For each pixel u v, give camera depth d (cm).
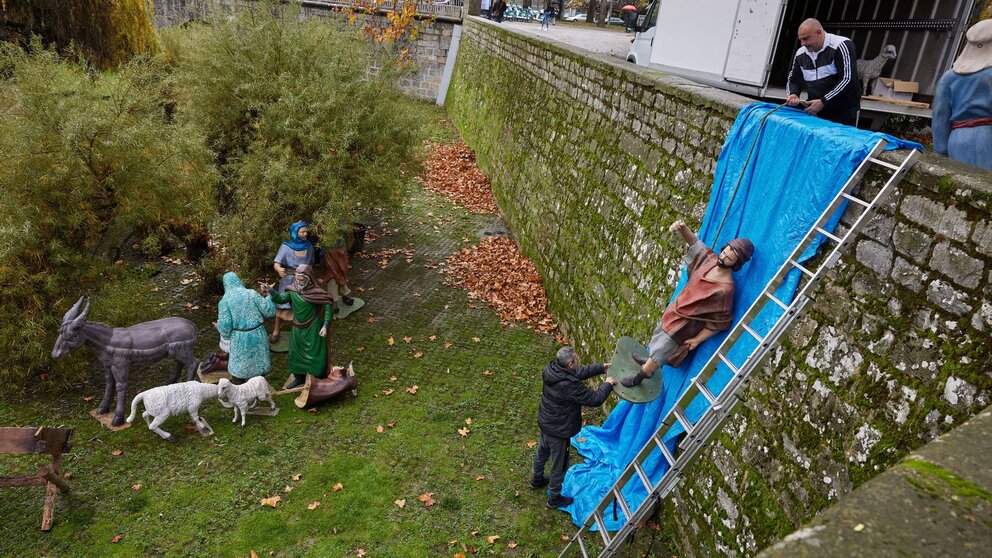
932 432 329
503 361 867
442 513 599
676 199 675
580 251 934
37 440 548
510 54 1634
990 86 435
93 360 802
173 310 932
